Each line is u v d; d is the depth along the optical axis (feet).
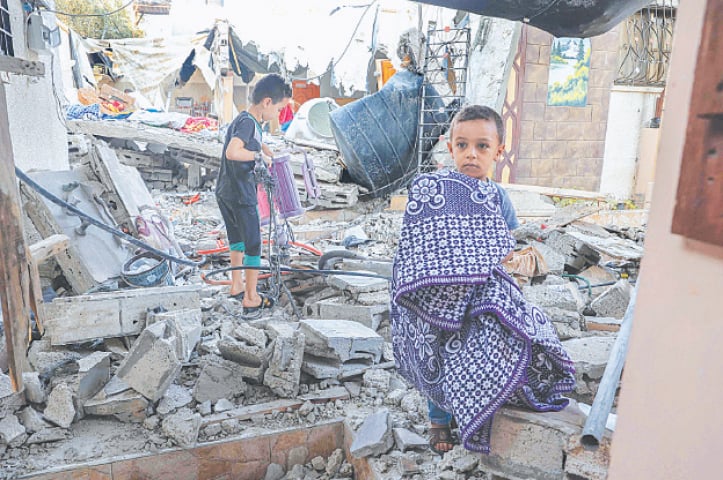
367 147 32.35
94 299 11.19
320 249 20.62
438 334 6.73
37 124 17.81
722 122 2.56
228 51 52.95
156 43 54.19
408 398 9.93
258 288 16.58
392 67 51.52
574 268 16.57
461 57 33.60
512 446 6.88
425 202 6.60
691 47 2.77
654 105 34.50
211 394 9.98
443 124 32.68
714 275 2.73
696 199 2.73
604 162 34.96
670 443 3.05
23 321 7.16
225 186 14.38
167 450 8.83
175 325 10.16
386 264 15.78
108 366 10.12
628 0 17.25
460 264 6.29
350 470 9.30
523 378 6.29
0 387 9.13
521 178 32.22
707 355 2.80
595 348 9.88
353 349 10.82
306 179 23.44
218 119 55.83
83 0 67.87
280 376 10.20
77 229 13.98
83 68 50.37
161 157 42.22
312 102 42.19
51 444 8.86
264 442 9.36
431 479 7.77
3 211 6.63
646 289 3.13
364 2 51.11
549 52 30.96
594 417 6.22
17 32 15.71
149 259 14.97
